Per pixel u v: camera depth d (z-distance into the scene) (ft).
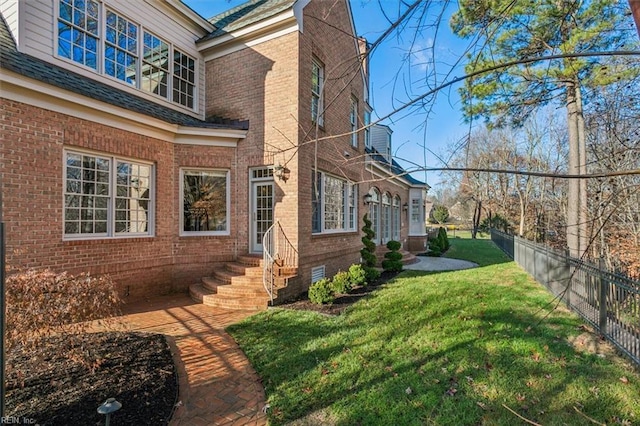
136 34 29.91
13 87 19.58
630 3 4.79
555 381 12.78
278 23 30.07
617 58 20.66
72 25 25.45
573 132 31.65
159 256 28.81
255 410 11.72
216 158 31.40
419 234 73.41
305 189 30.37
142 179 28.09
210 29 36.06
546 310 21.48
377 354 15.47
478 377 13.14
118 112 24.95
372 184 52.11
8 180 19.57
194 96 34.78
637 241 26.12
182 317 22.20
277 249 29.63
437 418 10.74
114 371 13.65
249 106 32.01
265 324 20.22
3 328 7.15
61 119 22.09
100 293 14.57
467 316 20.34
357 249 42.73
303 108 30.19
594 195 27.99
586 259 20.25
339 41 37.29
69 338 14.76
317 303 24.34
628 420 10.59
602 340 16.79
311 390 12.64
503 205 100.78
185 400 12.28
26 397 11.43
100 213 24.94
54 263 21.70
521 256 42.63
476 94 19.76
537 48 19.30
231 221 31.83
